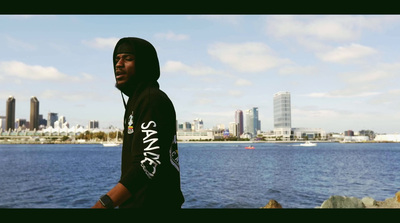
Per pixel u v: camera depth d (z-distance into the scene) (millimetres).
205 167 48688
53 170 43938
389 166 51094
